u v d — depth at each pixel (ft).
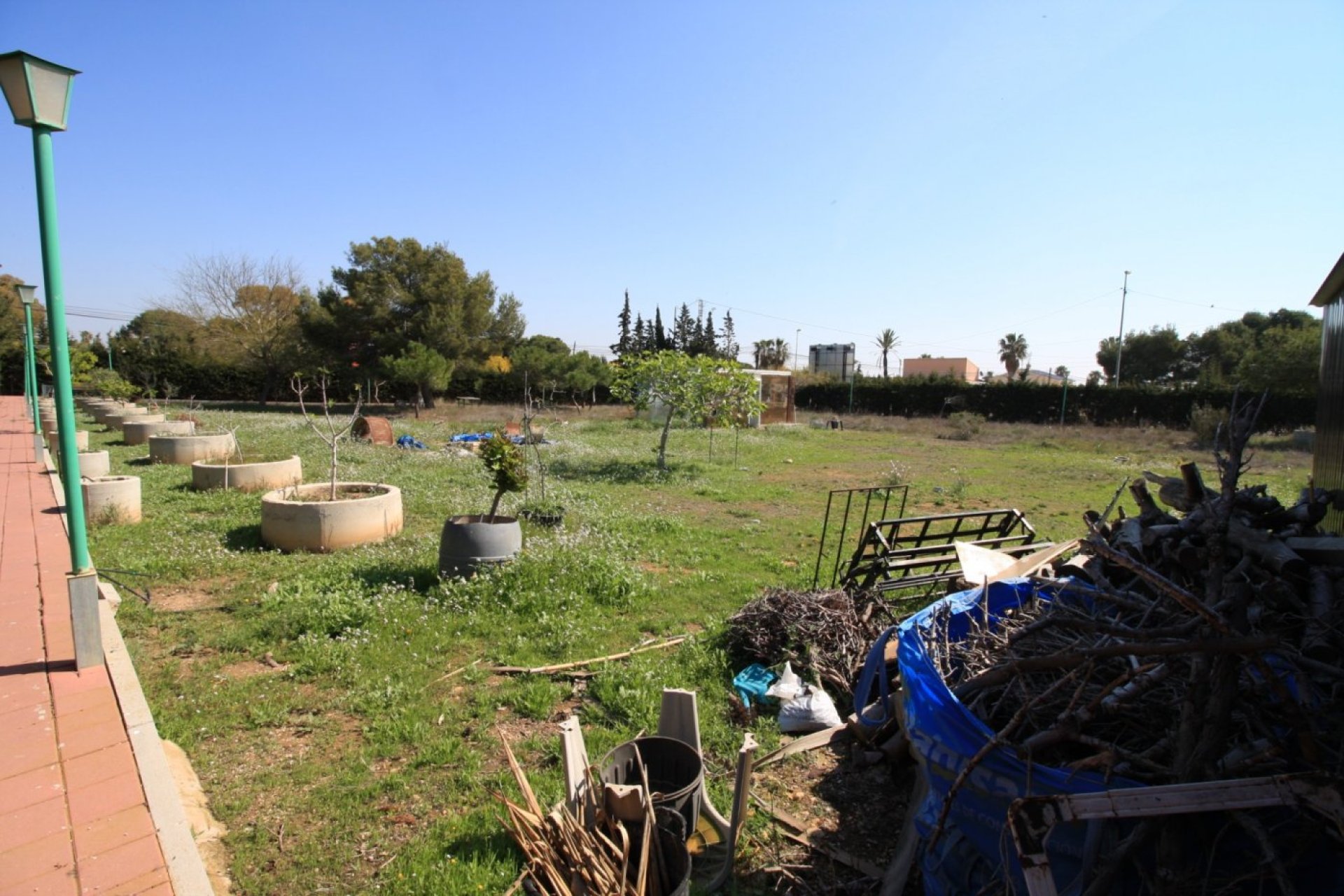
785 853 10.28
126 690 12.84
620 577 21.06
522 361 118.73
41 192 12.62
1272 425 91.91
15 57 11.66
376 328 118.11
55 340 13.26
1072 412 111.04
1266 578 9.59
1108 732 8.81
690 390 48.57
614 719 13.79
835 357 213.46
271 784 11.59
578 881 8.38
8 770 10.48
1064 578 12.78
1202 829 7.07
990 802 8.01
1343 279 14.97
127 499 28.40
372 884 9.45
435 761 12.23
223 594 20.63
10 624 16.26
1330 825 6.55
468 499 35.40
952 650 10.94
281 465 38.22
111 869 8.55
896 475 47.21
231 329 116.37
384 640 17.13
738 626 16.93
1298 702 7.51
